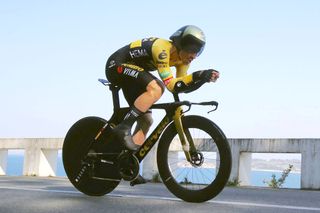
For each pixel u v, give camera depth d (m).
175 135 4.13
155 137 4.14
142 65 4.23
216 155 3.99
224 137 3.82
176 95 4.02
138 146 4.13
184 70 4.24
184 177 4.06
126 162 4.11
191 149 4.00
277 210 3.66
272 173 8.56
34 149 11.31
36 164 11.23
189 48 3.97
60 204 3.85
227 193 5.42
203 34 4.02
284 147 8.30
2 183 6.33
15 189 4.89
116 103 4.30
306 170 8.03
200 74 3.77
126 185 6.71
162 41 4.07
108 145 4.29
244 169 8.81
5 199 4.11
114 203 3.91
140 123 4.29
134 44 4.18
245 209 3.66
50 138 11.05
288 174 8.41
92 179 4.41
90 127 4.43
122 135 4.02
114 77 4.25
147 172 9.41
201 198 3.92
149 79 4.05
